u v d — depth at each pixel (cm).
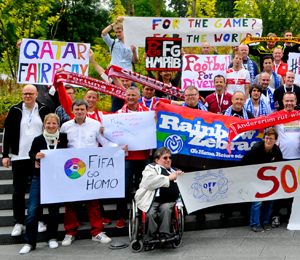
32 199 595
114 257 551
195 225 664
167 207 573
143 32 869
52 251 585
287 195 641
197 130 662
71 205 620
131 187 740
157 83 708
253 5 1577
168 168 596
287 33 984
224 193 635
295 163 640
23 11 1472
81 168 607
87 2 2641
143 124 644
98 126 629
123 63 869
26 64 803
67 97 685
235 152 664
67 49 819
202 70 889
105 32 862
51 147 605
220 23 900
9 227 659
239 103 676
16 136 628
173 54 756
